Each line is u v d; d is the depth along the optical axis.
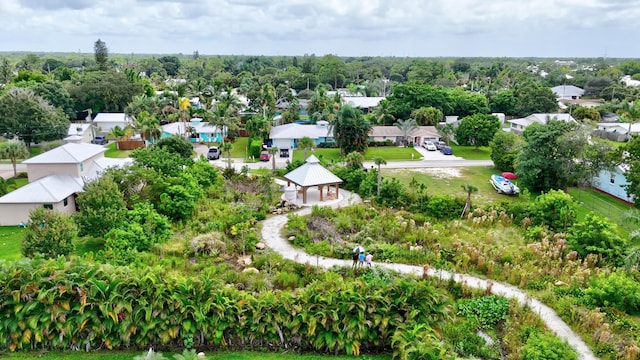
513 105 106.69
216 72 181.12
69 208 39.09
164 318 18.89
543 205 37.75
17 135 63.19
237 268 29.19
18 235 34.91
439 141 79.06
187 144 55.91
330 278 21.86
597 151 47.31
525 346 19.66
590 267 30.14
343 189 50.72
